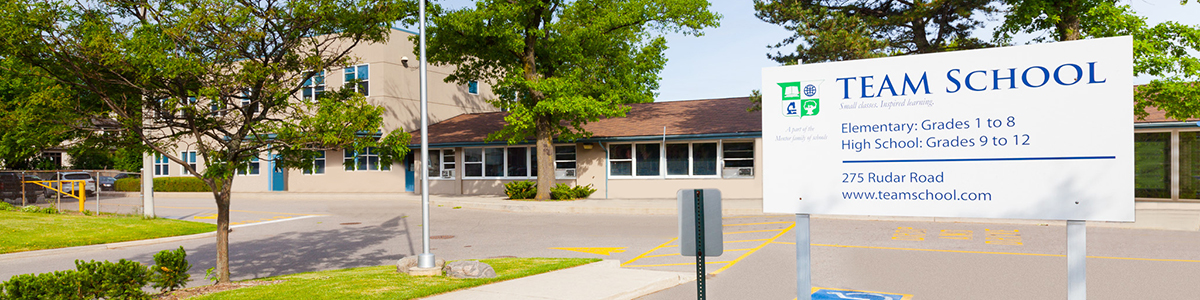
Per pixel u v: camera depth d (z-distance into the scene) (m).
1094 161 5.44
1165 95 17.83
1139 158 22.78
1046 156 5.61
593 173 28.09
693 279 9.92
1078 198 5.49
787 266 10.91
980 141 5.82
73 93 8.34
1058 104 5.57
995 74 5.79
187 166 9.16
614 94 24.89
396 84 33.34
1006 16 19.42
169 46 8.37
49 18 7.83
